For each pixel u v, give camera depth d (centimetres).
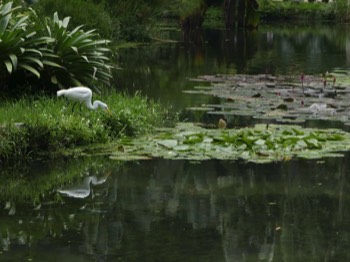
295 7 4944
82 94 1205
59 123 1149
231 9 4097
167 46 2953
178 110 1462
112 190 963
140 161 1111
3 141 1084
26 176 1023
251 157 1115
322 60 2445
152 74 2038
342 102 1516
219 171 1050
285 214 862
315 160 1105
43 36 1334
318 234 795
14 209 888
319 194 938
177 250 749
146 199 925
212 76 1948
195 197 930
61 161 1095
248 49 2869
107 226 823
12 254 739
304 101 1531
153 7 3231
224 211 875
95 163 1088
